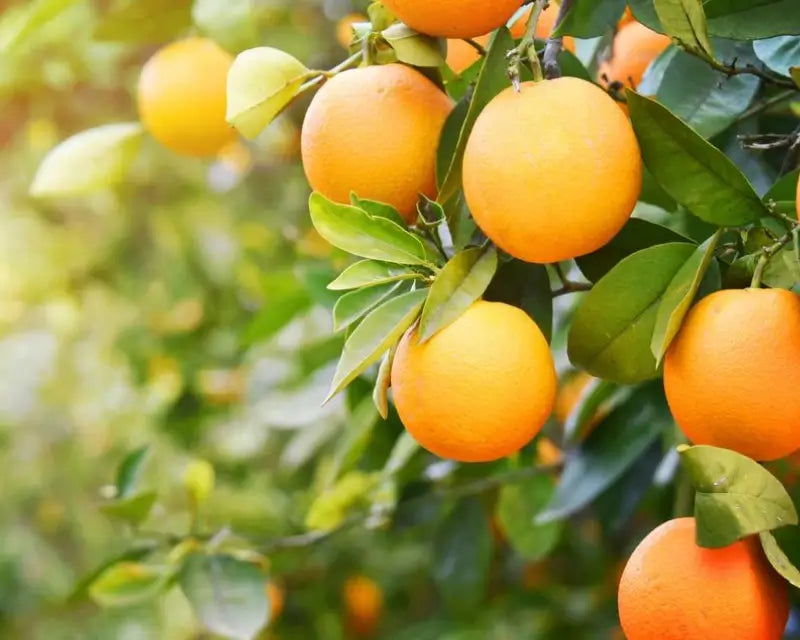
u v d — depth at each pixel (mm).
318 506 1643
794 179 1167
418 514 1617
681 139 1106
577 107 1079
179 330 2457
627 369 1145
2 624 3062
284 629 2117
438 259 1171
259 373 2137
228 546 1516
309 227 2295
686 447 1060
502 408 1093
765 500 1076
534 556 1696
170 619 2869
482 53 1169
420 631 2404
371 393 1506
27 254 2891
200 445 2396
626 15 1340
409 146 1143
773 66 1188
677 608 1074
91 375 3242
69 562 3451
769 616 1076
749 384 1064
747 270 1118
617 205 1086
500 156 1078
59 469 3414
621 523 1537
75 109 2373
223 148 1430
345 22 1559
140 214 2648
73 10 2121
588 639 2109
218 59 1371
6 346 3430
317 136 1146
